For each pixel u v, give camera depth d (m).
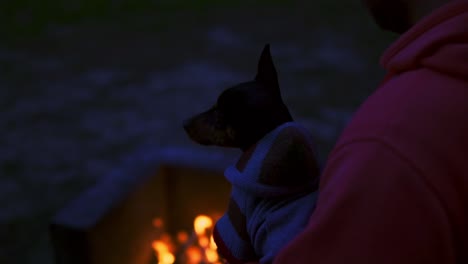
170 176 2.36
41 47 6.23
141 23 7.14
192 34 6.71
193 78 5.36
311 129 4.22
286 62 5.73
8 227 3.04
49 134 4.18
